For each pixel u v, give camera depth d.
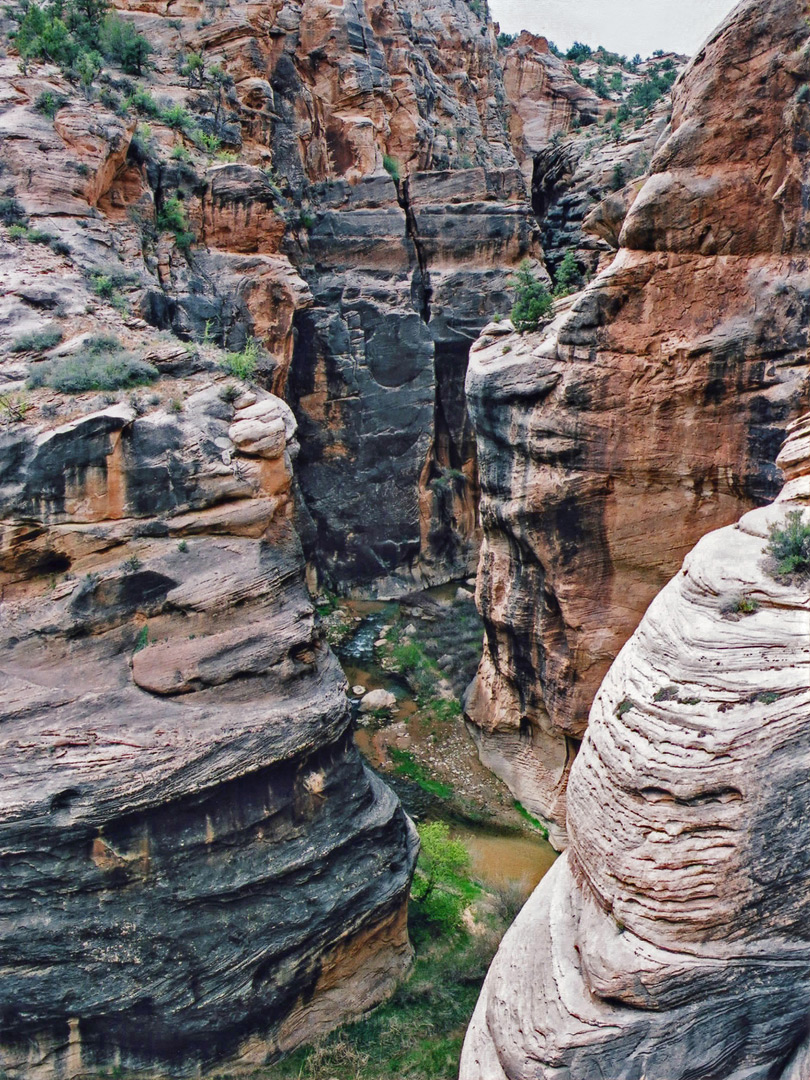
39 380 13.41
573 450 16.70
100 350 14.67
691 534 16.69
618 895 8.95
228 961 12.23
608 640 17.47
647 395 16.23
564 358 16.78
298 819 12.98
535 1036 9.00
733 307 15.63
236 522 13.19
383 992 14.41
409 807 20.12
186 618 12.62
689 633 9.43
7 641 11.95
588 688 17.89
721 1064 8.48
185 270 23.05
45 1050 11.65
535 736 20.00
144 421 12.84
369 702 23.70
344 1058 13.17
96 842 11.44
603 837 9.29
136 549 12.61
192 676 12.41
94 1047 11.89
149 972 11.80
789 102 14.77
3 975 11.20
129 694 12.12
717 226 15.54
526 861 18.48
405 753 22.03
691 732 8.77
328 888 13.23
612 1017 8.63
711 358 15.73
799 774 8.31
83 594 12.22
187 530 12.91
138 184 22.20
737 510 16.23
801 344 15.04
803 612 9.09
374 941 14.23
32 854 11.18
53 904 11.33
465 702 23.16
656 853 8.66
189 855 11.99
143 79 26.55
